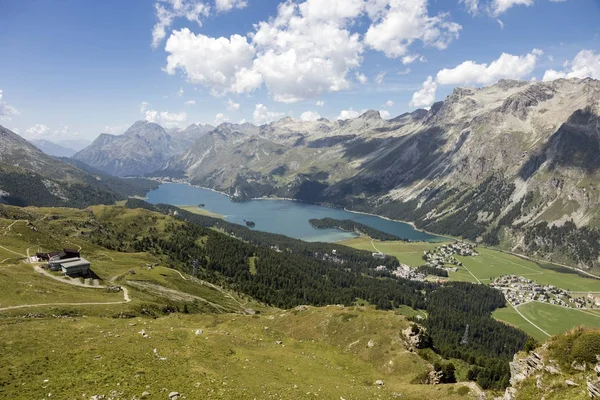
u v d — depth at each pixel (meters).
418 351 90.19
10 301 92.50
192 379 53.34
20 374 50.19
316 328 106.38
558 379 43.81
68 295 108.62
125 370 53.62
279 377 62.72
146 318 105.50
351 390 62.72
